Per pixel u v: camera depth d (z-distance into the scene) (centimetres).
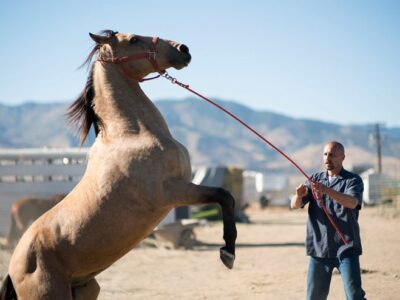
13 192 1752
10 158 1769
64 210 653
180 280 1188
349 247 676
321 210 695
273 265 1338
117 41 677
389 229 1995
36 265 648
